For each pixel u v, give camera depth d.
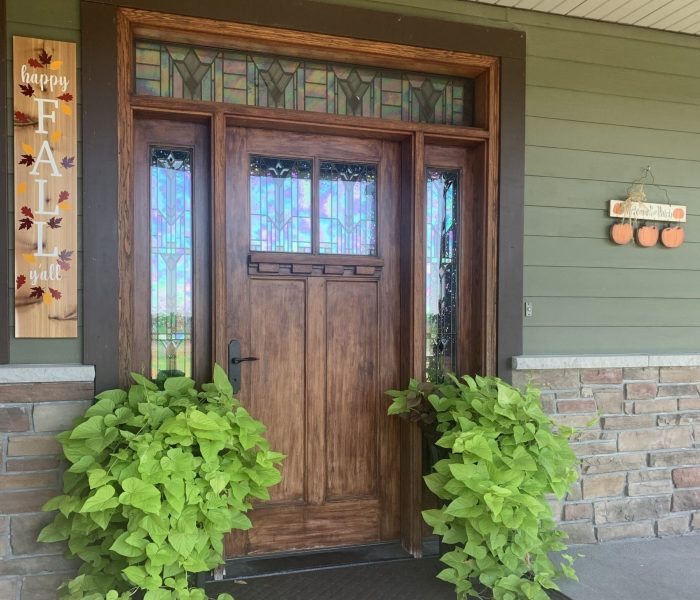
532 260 2.93
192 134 2.61
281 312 2.75
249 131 2.71
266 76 2.68
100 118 2.36
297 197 2.79
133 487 1.83
